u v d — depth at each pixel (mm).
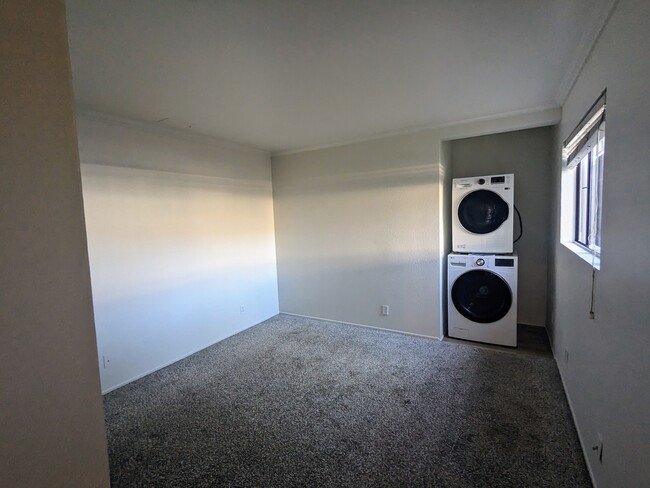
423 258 3623
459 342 3535
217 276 3770
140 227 3008
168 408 2473
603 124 1688
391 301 3863
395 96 2531
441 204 3539
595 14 1513
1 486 505
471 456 1878
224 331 3850
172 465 1895
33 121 527
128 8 1391
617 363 1329
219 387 2762
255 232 4301
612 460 1374
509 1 1423
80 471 604
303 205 4352
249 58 1878
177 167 3324
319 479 1762
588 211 2387
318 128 3365
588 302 1813
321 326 4172
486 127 3117
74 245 581
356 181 3928
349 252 4078
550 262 3535
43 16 541
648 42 1071
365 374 2893
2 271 495
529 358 3098
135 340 2977
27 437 532
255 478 1784
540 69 2102
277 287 4703
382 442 2025
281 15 1480
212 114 2838
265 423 2254
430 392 2562
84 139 2627
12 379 512
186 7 1399
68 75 572
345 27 1594
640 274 1119
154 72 2023
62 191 564
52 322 556
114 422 2314
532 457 1850
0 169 490
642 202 1109
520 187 3811
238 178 4039
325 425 2209
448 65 2027
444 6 1442
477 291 3504
